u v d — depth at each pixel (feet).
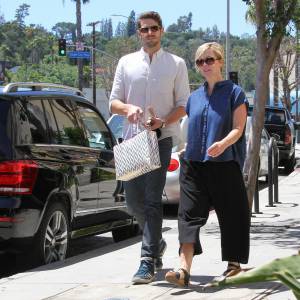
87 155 26.23
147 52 19.98
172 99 20.04
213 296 17.97
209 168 18.31
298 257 6.42
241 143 18.53
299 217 34.94
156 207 19.52
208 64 18.45
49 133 24.40
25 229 22.13
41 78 318.24
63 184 23.88
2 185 21.98
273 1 31.14
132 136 20.17
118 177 19.02
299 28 33.01
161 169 19.49
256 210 36.24
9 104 22.94
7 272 24.41
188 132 18.69
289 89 147.74
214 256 23.81
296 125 74.49
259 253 24.31
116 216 28.71
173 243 27.30
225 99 18.35
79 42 174.70
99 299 18.34
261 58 31.50
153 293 18.60
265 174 55.72
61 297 18.75
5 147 22.31
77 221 25.23
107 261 23.82
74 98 27.25
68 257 26.68
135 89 19.92
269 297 17.60
